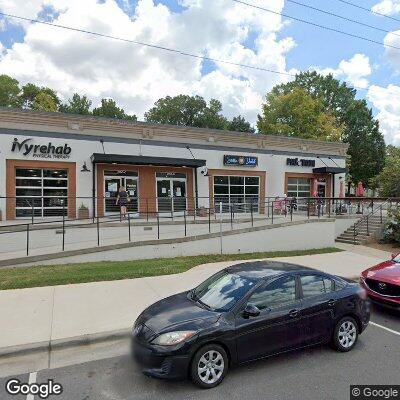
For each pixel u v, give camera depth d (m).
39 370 5.37
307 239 17.39
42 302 8.04
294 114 46.03
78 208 18.59
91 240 14.73
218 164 22.92
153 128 20.72
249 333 5.21
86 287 9.22
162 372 4.75
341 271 12.15
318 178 27.39
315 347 6.18
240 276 5.97
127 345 6.23
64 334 6.37
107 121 19.44
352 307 6.18
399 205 20.94
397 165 29.80
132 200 20.28
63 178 18.48
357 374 5.22
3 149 17.11
